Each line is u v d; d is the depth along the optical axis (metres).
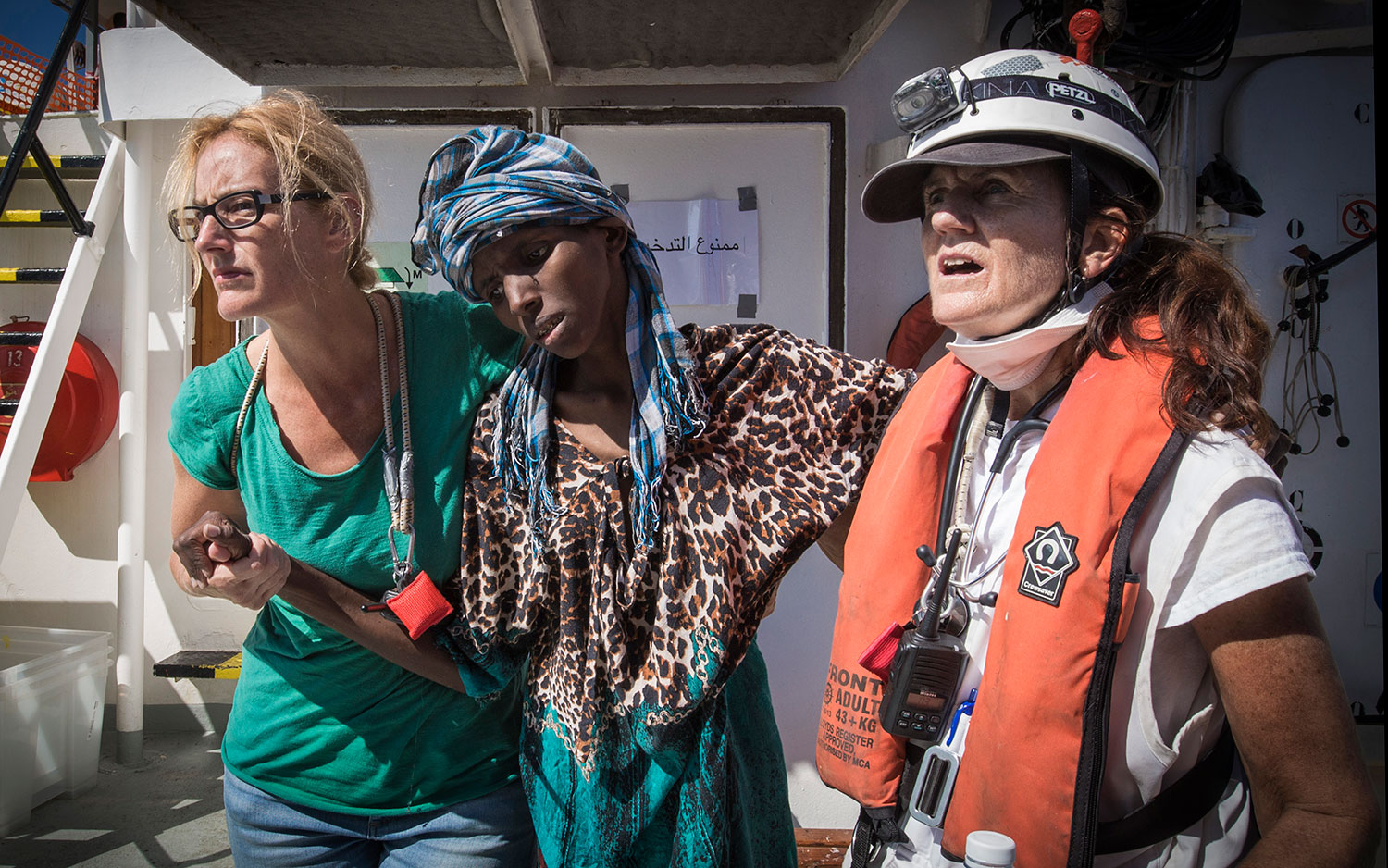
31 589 3.49
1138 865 0.99
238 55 2.58
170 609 3.41
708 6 2.26
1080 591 0.95
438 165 1.33
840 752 1.22
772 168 2.71
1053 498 0.99
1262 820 0.89
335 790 1.51
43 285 3.53
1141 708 0.96
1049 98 1.03
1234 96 2.99
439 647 1.44
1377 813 0.83
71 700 3.01
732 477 1.37
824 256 2.71
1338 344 3.04
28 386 2.86
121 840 2.76
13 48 3.61
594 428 1.41
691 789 1.37
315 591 1.38
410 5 2.25
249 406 1.45
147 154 3.20
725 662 1.36
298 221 1.29
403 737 1.50
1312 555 3.06
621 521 1.33
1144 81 2.53
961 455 1.19
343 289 1.39
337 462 1.45
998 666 1.01
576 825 1.40
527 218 1.21
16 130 3.53
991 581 1.11
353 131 2.68
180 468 1.54
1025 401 1.15
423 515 1.44
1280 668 0.86
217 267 1.28
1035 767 0.96
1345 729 0.85
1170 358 0.98
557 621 1.42
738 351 1.44
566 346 1.29
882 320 2.88
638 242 1.39
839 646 1.26
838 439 1.44
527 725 1.48
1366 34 2.91
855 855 1.23
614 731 1.38
